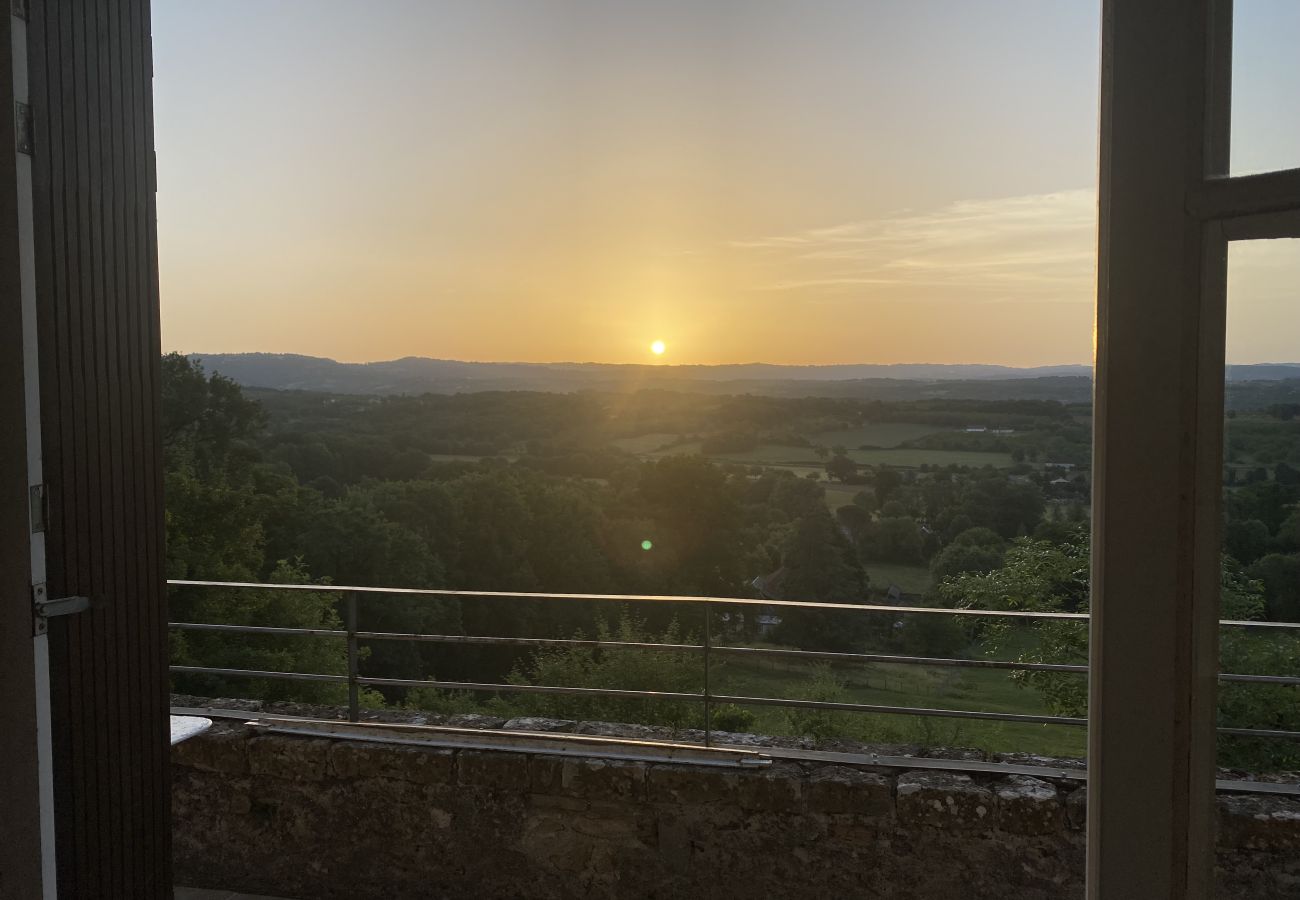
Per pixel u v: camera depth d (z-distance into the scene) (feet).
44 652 5.56
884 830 10.77
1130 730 3.25
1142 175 3.14
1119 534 3.24
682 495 111.86
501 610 110.63
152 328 6.73
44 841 5.49
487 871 11.64
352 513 102.63
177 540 80.89
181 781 12.37
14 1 5.39
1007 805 10.43
